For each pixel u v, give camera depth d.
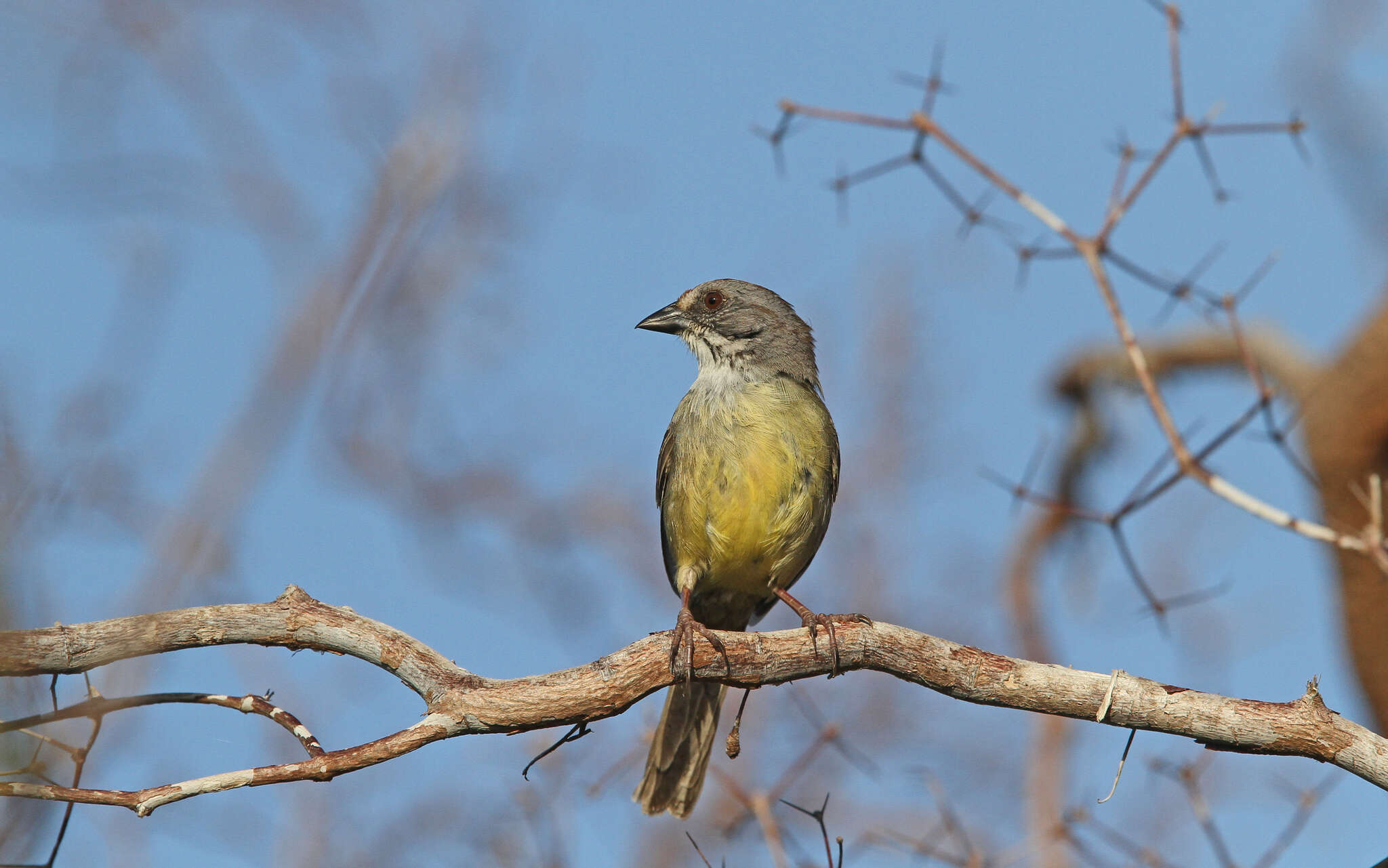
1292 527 8.77
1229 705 8.08
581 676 8.03
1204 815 10.83
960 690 8.55
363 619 7.87
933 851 11.81
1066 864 15.41
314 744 7.31
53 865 7.02
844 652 8.62
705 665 8.44
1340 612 15.47
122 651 7.42
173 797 6.80
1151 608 10.70
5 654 7.14
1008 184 9.98
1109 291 9.51
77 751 7.11
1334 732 7.93
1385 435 15.34
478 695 7.73
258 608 7.76
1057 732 16.30
